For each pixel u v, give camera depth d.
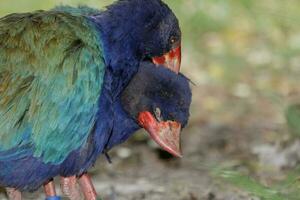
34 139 11.63
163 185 15.02
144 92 12.40
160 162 16.59
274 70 22.78
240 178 12.68
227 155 16.75
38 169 11.80
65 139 11.77
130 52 12.39
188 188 14.66
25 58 11.66
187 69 22.88
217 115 19.62
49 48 11.74
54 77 11.66
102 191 14.80
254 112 19.61
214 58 23.53
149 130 12.44
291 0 24.39
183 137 18.05
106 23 12.30
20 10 24.27
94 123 11.91
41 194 14.43
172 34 12.87
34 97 11.59
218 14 25.42
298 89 21.09
